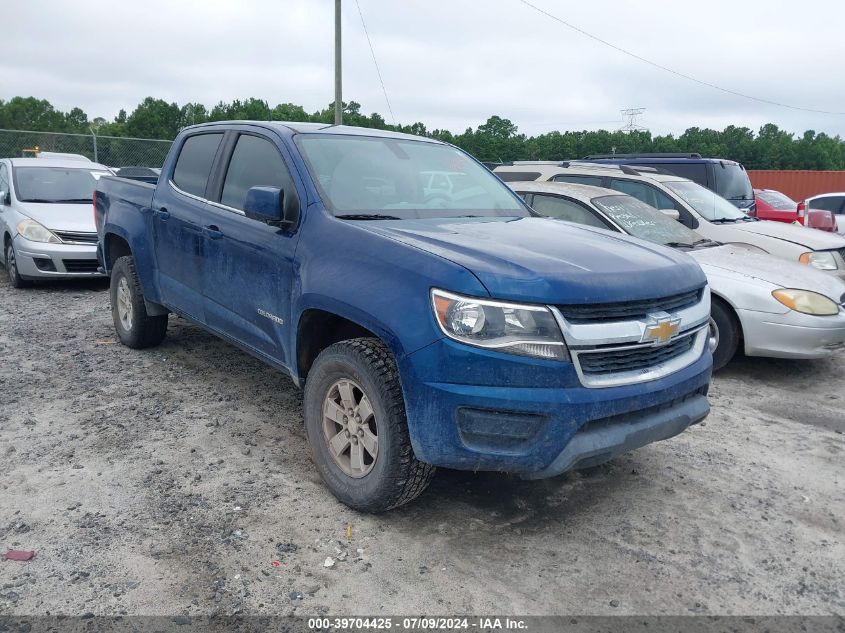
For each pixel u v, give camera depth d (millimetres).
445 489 3953
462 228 3906
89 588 2963
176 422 4746
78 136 20266
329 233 3754
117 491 3785
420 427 3152
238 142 4805
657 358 3449
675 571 3246
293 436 4582
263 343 4289
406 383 3174
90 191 10547
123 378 5605
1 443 4340
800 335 5883
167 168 5480
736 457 4531
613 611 2947
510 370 3037
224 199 4719
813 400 5750
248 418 4855
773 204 15984
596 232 4238
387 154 4645
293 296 3865
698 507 3848
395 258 3365
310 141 4391
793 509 3863
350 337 3918
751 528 3648
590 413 3109
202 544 3311
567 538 3490
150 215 5504
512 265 3191
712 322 6242
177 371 5809
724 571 3264
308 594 2980
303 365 3990
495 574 3168
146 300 5852
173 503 3678
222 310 4684
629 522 3662
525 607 2949
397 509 3707
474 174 5035
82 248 9219
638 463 4383
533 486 4027
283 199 3945
